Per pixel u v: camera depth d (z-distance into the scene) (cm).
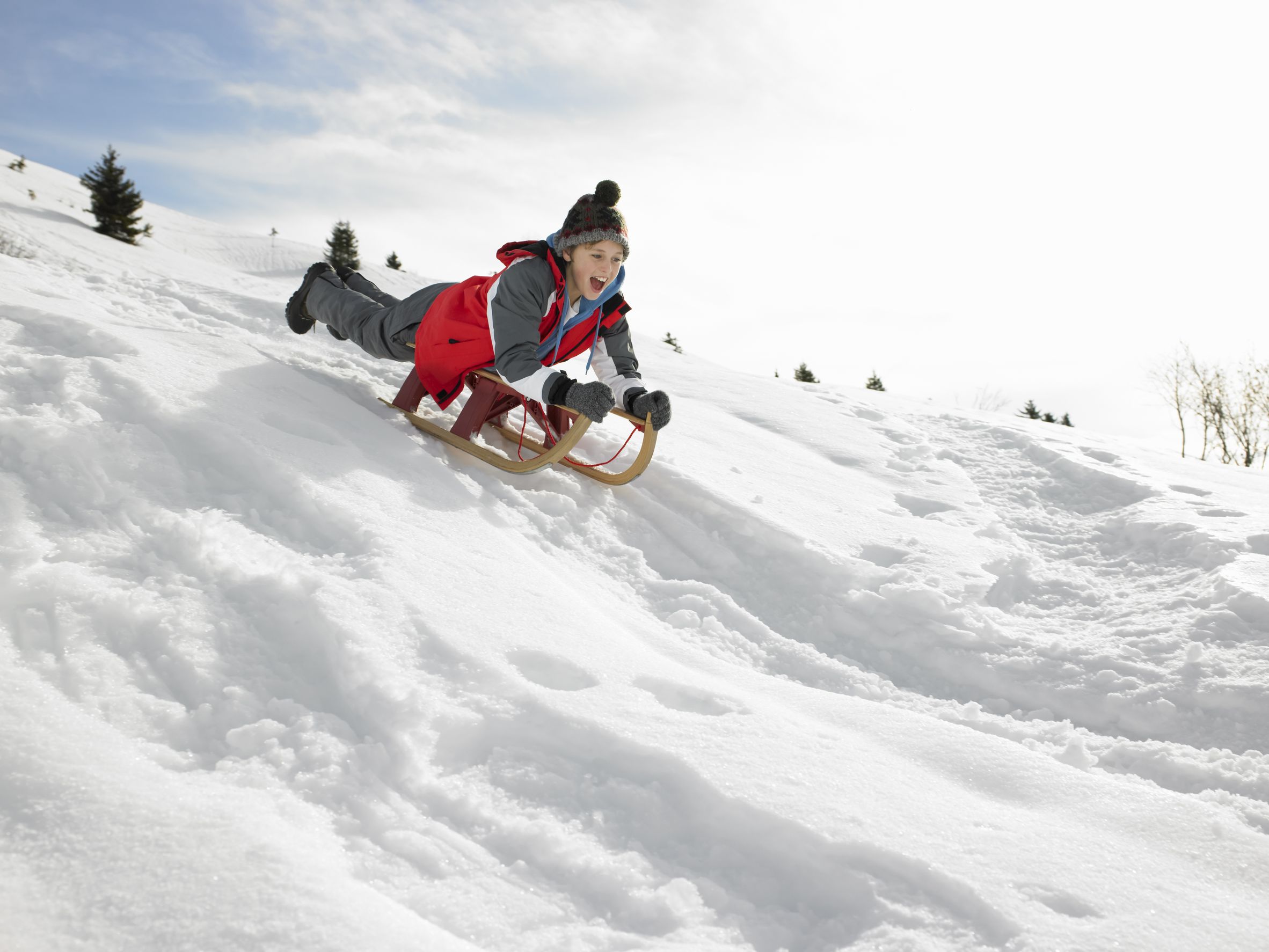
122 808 118
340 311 361
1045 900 129
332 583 184
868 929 125
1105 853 143
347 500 228
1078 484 450
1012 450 512
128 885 107
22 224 1681
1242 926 127
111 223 2936
